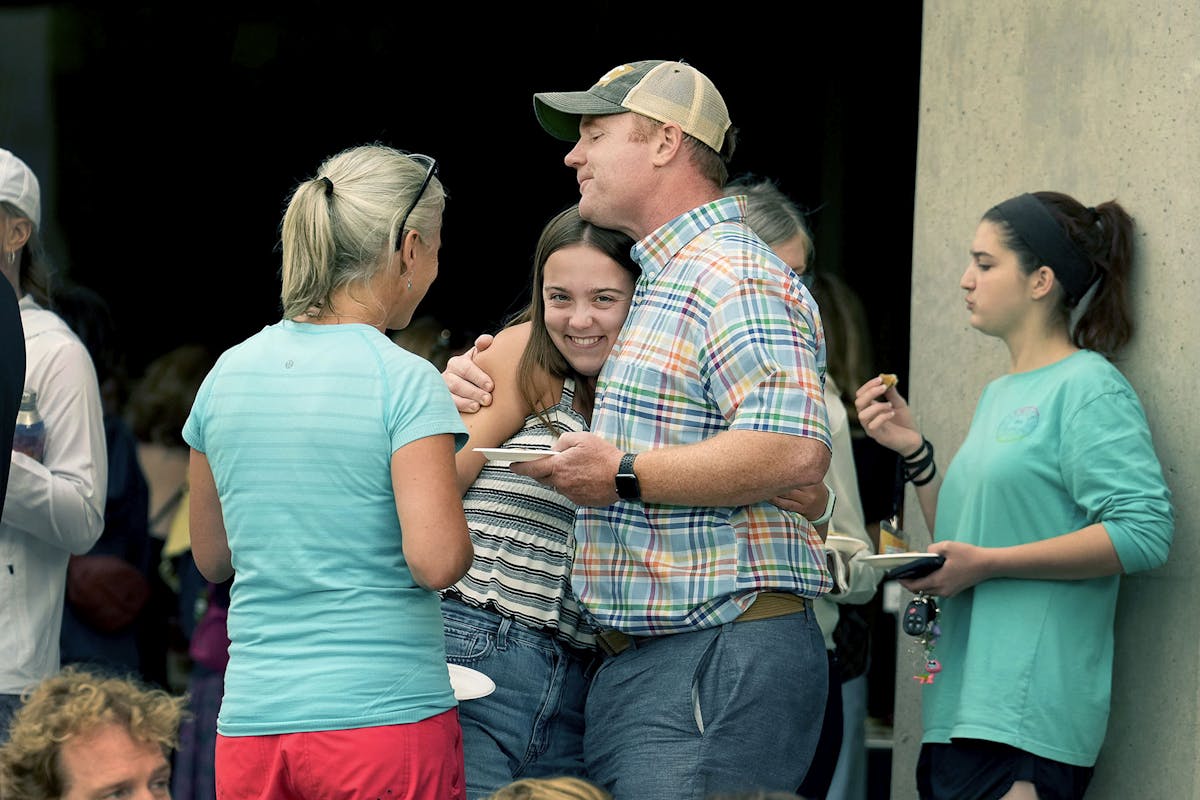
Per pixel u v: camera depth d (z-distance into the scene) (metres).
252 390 6.37
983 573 8.23
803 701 7.00
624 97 7.13
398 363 6.32
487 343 7.62
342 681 6.11
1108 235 8.73
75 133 20.52
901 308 17.30
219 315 20.77
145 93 20.48
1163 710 8.60
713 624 6.88
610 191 7.10
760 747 6.86
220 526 6.94
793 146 18.08
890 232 17.47
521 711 7.33
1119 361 8.89
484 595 7.34
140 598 11.31
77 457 8.93
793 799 5.04
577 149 7.25
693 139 7.15
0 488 7.02
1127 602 8.80
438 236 6.82
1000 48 9.98
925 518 9.30
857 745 11.04
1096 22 9.27
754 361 6.62
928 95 10.56
